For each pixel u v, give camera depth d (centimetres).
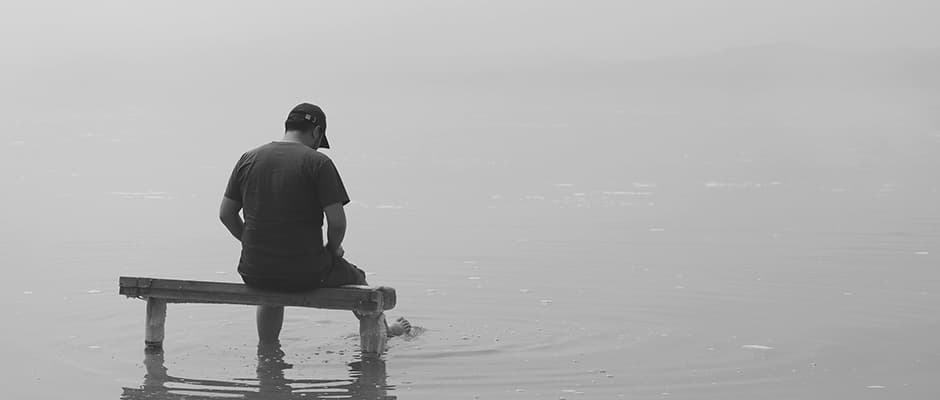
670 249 1185
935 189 1900
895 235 1295
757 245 1220
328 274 664
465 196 1847
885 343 713
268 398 565
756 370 637
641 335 736
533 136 4116
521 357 667
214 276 1011
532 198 1803
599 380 610
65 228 1377
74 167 2488
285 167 650
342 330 750
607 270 1037
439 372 627
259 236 650
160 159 2780
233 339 719
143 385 592
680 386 597
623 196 1836
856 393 584
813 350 691
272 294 654
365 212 1600
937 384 603
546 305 848
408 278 988
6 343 702
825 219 1469
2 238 1271
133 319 785
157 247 1203
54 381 600
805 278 986
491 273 1018
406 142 3728
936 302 865
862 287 937
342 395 573
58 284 944
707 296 891
